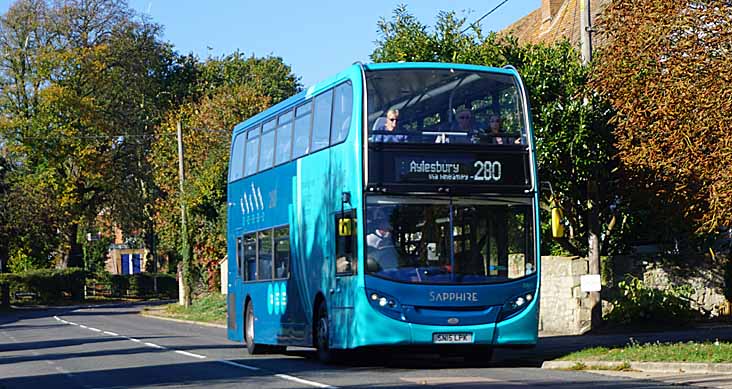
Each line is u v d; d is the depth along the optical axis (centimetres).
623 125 1845
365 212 1688
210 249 5234
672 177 2009
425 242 1697
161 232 5572
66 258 7869
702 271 2630
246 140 2439
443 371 1720
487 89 1770
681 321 2489
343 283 1750
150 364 2045
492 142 1748
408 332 1670
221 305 4681
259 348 2323
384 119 1717
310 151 1956
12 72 6844
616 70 1795
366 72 1734
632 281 2578
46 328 3997
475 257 1711
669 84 1631
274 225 2175
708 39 1597
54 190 7012
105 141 7100
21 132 6825
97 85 6969
